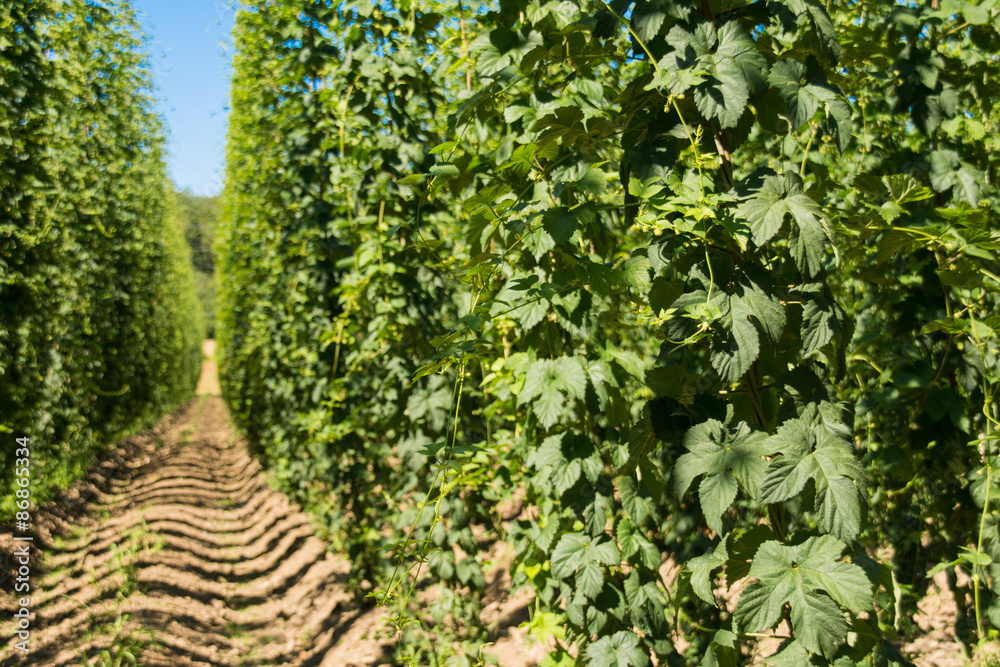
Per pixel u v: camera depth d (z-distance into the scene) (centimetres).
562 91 188
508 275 215
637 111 138
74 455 644
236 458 1097
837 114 122
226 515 706
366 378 381
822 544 109
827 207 143
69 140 587
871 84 224
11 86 445
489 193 171
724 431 120
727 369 117
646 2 129
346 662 324
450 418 182
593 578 174
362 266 304
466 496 285
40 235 475
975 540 202
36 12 490
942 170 191
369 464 391
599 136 156
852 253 171
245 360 823
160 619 378
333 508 497
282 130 454
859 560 118
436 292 331
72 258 587
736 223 118
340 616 397
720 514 113
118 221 795
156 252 1057
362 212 320
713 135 136
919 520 222
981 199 187
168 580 457
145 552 498
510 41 182
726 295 121
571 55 177
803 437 115
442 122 321
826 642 102
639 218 136
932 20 192
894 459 208
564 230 146
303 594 462
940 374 194
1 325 445
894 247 157
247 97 592
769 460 117
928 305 199
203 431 1492
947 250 175
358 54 296
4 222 448
